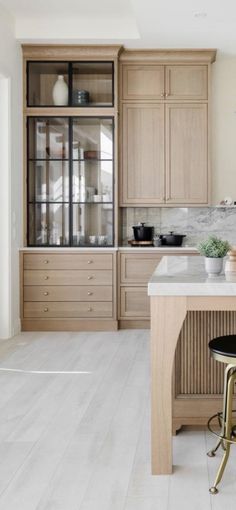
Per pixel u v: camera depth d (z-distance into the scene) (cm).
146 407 319
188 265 308
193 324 272
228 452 221
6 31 501
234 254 266
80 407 320
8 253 516
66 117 560
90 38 527
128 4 492
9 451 258
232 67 584
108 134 560
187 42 530
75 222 566
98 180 564
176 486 222
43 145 566
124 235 602
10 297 520
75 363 421
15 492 218
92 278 548
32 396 340
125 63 562
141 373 391
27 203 562
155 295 230
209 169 566
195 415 271
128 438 273
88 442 268
